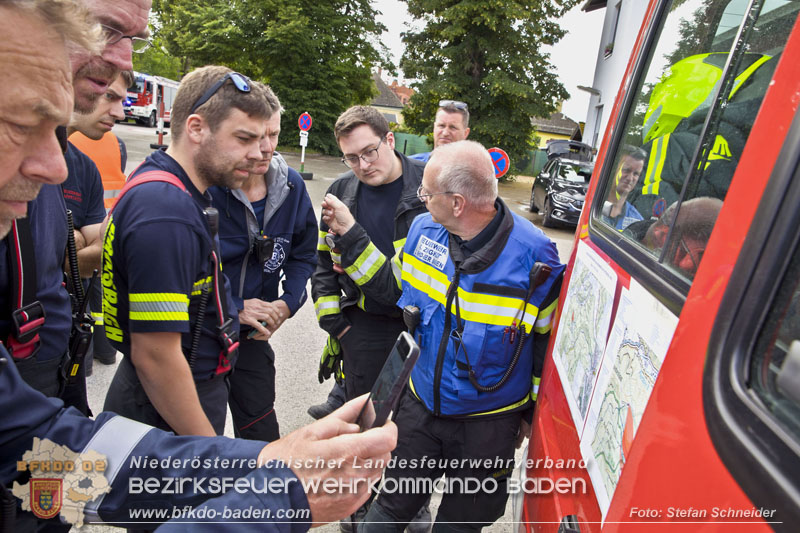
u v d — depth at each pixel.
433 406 1.73
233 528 0.78
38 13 0.72
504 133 23.67
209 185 1.61
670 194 1.10
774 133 0.66
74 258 1.62
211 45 23.88
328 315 2.50
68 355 1.53
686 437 0.64
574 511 1.03
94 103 1.50
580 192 11.30
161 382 1.38
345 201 2.59
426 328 1.74
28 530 0.91
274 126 2.15
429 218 1.85
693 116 1.12
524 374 1.75
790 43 0.69
